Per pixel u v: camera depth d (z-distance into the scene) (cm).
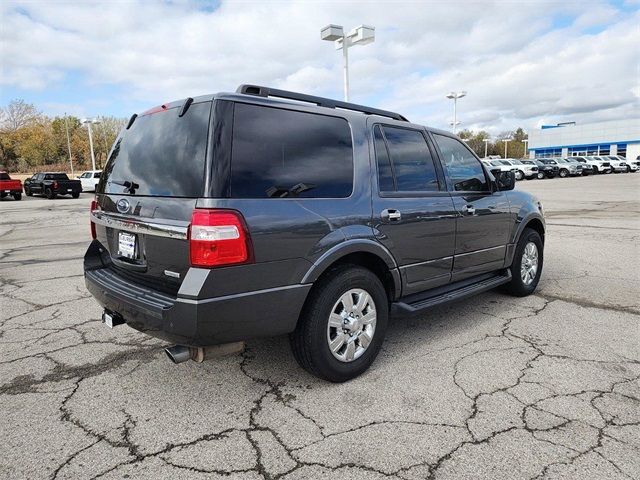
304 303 295
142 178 295
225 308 254
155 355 369
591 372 326
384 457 235
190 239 250
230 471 226
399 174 360
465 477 219
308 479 220
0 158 6675
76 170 7069
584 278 593
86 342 399
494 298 513
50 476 224
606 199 1780
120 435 258
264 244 264
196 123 270
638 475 218
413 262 361
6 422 273
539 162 3825
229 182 257
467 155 438
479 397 293
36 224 1434
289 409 283
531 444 243
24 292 571
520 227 484
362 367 325
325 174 306
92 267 355
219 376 330
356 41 1352
